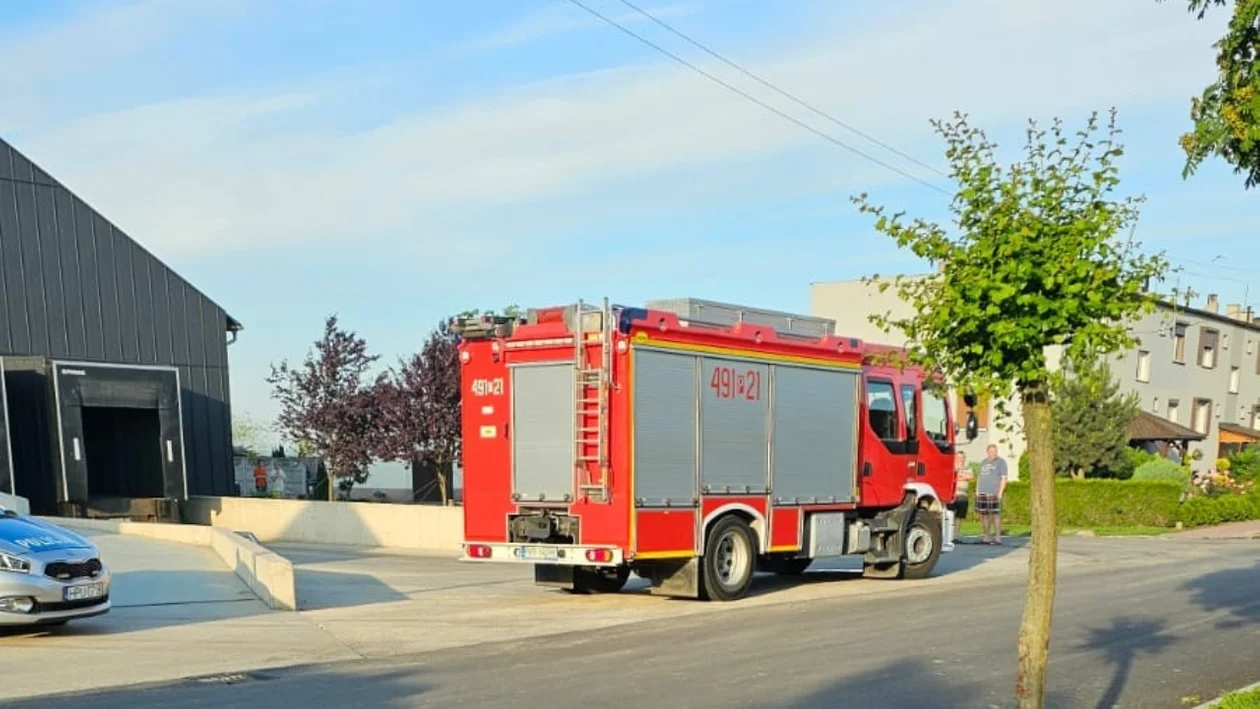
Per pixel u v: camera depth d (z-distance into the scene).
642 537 12.80
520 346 13.55
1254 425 49.28
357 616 12.57
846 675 9.17
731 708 8.00
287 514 27.12
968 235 6.00
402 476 39.16
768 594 14.83
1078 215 5.88
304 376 29.58
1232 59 6.89
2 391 25.05
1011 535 26.70
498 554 13.55
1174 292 5.98
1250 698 7.81
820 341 15.31
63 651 10.16
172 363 31.36
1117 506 29.12
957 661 9.80
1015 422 7.12
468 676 9.12
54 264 28.83
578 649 10.44
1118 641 11.00
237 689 8.62
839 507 15.59
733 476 13.97
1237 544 24.41
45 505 27.20
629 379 12.77
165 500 28.83
